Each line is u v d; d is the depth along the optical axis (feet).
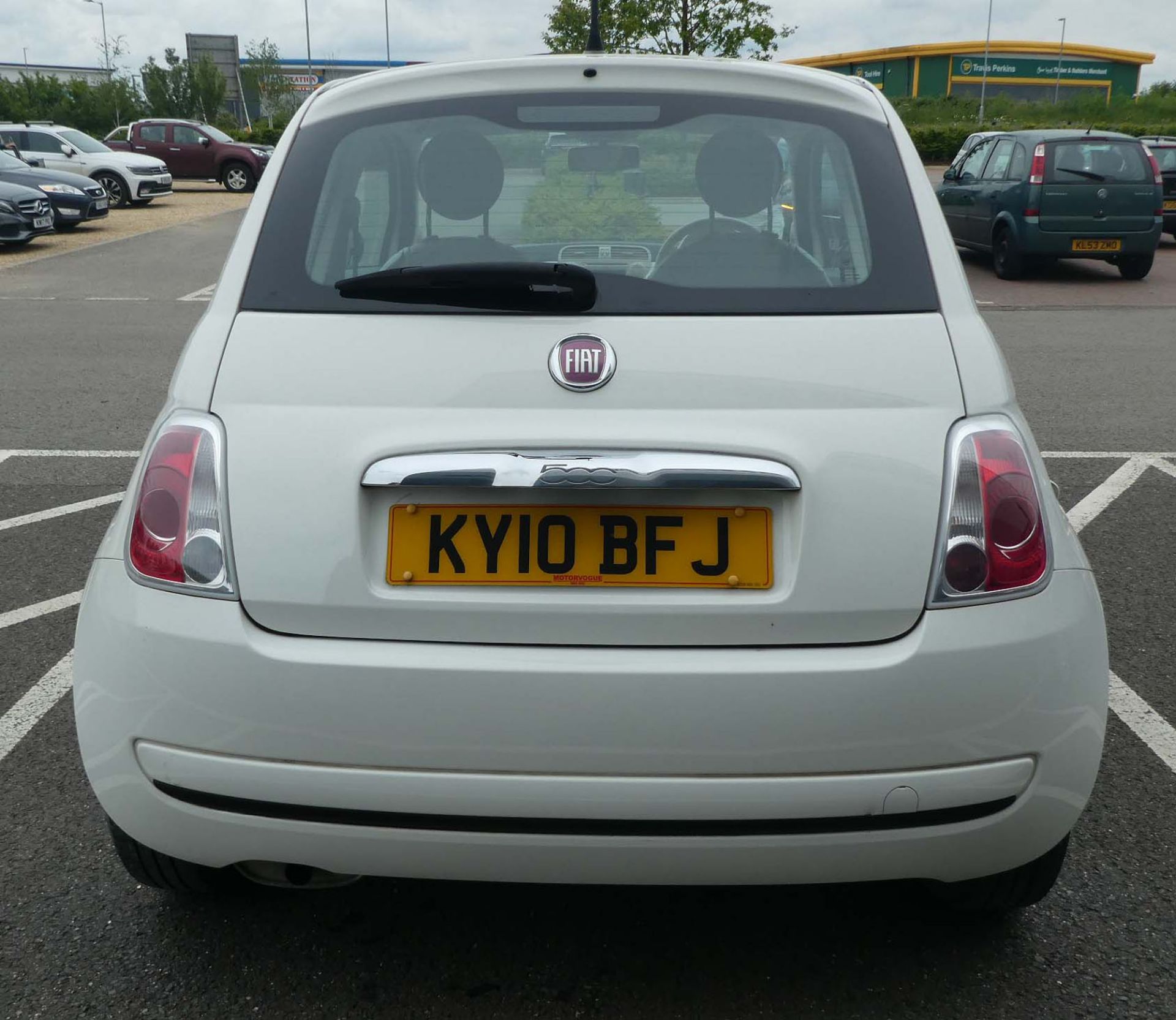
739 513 6.64
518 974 7.93
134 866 8.08
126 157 88.63
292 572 6.60
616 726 6.39
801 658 6.48
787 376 6.70
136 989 7.75
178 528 6.75
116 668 6.79
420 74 8.17
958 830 6.70
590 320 6.81
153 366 31.78
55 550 17.06
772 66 8.16
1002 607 6.64
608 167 7.75
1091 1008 7.57
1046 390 29.14
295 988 7.77
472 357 6.72
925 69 290.97
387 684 6.45
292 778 6.56
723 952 8.14
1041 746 6.68
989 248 52.60
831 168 7.67
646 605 6.53
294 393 6.76
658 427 6.59
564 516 6.63
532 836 6.56
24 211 60.49
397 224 7.72
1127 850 9.38
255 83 216.33
